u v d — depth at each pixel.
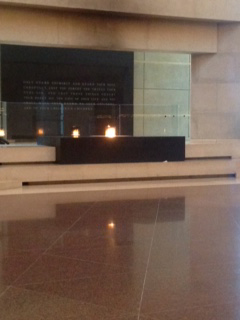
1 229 7.07
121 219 7.81
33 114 13.19
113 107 13.75
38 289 4.47
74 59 19.17
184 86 21.31
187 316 3.83
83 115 13.56
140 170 13.19
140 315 3.85
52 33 15.70
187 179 13.39
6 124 12.96
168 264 5.30
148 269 5.10
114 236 6.62
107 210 8.61
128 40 16.48
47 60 18.81
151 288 4.50
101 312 3.91
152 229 7.07
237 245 6.14
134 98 20.88
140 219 7.81
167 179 13.39
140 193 10.70
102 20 16.16
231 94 17.38
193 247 6.04
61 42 15.82
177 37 16.95
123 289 4.46
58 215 8.12
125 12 15.66
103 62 19.56
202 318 3.79
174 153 13.57
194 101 17.83
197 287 4.53
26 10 15.34
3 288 4.50
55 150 12.85
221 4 16.52
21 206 9.00
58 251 5.84
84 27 15.98
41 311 3.94
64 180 12.48
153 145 13.33
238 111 17.34
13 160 12.50
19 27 15.34
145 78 20.95
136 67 20.83
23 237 6.57
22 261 5.41
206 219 7.81
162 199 9.84
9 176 11.87
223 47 17.34
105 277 4.82
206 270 5.07
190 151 13.98
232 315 3.86
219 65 17.42
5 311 3.94
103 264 5.29
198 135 17.77
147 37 16.66
